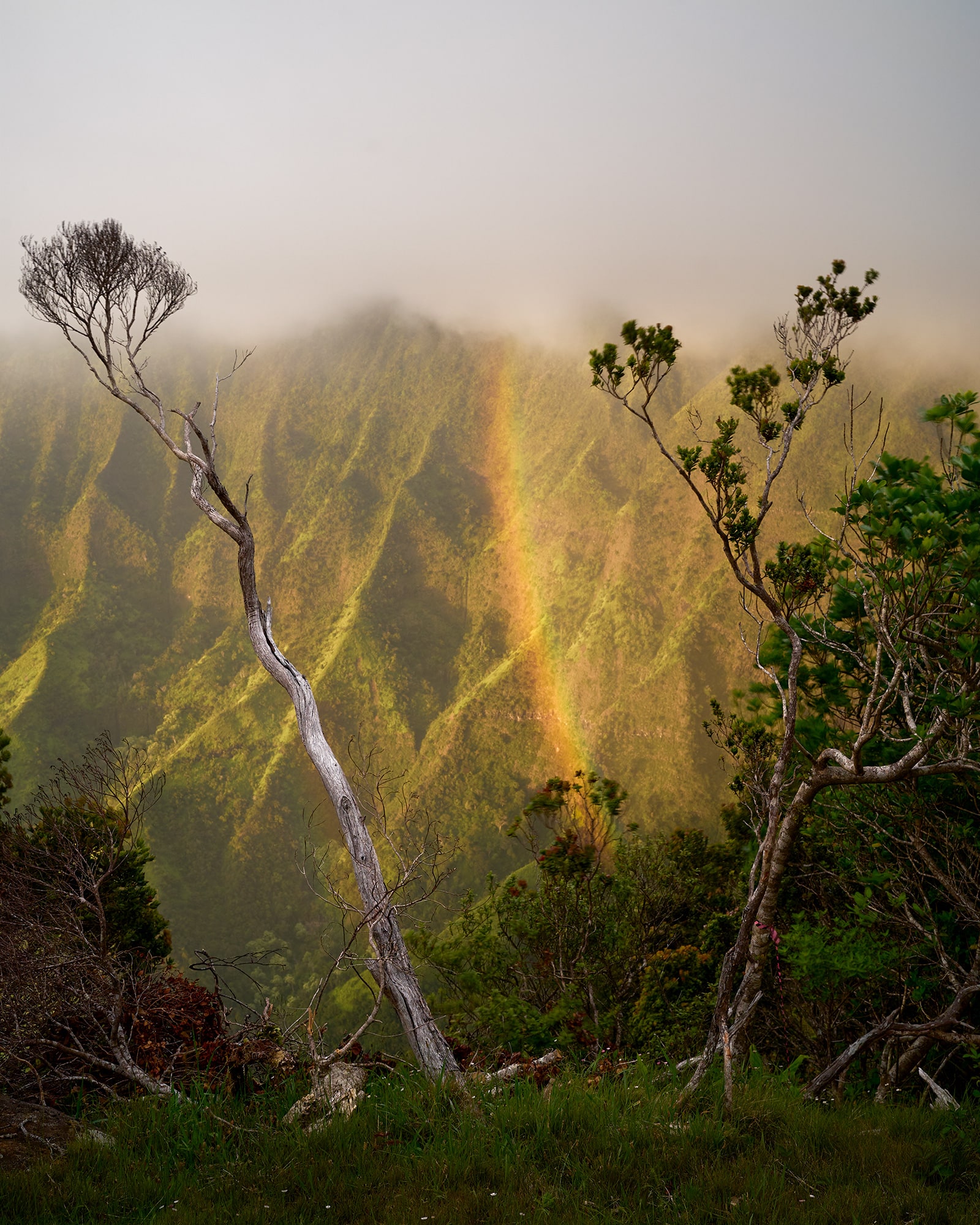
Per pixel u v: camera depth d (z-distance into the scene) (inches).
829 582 293.9
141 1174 169.6
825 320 266.7
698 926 575.8
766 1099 197.0
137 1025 234.5
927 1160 172.7
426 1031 230.8
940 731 215.3
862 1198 155.3
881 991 323.9
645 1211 154.7
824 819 324.5
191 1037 237.5
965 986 229.5
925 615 225.3
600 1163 168.2
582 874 564.4
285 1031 229.3
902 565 232.8
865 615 290.5
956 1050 289.1
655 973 481.4
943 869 303.1
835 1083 255.8
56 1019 234.1
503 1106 192.4
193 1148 180.4
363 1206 156.9
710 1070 219.1
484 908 560.4
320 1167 170.4
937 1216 151.3
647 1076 219.8
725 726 343.3
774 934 244.7
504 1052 309.0
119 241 325.1
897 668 219.6
